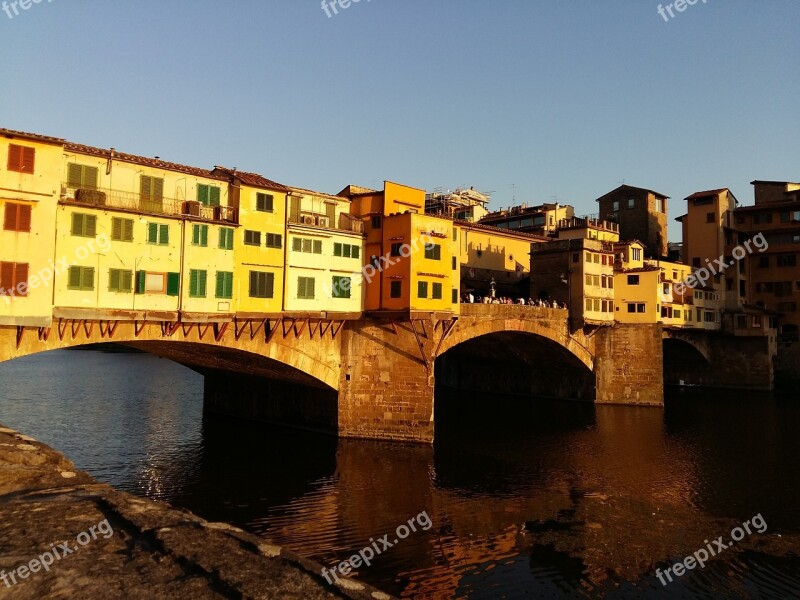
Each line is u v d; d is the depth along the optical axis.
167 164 34.00
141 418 49.47
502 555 23.67
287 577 10.48
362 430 41.88
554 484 33.19
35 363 99.19
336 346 42.00
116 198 31.73
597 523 27.20
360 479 33.41
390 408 41.38
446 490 31.70
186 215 33.41
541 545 24.67
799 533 26.17
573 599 20.31
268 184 37.78
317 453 38.41
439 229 42.34
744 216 80.62
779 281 78.19
